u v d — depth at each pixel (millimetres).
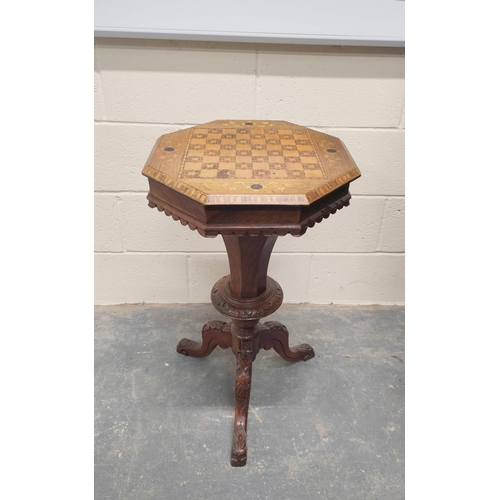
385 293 1754
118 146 1420
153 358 1488
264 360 1504
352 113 1411
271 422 1273
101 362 1464
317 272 1699
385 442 1222
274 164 937
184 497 1075
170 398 1343
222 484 1106
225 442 1215
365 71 1348
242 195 801
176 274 1674
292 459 1171
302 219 847
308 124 1433
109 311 1700
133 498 1068
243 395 1212
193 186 828
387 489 1103
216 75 1341
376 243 1637
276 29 1248
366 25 1259
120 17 1214
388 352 1542
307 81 1361
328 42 1270
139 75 1323
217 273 1675
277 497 1081
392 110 1404
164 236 1585
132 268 1652
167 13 1227
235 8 1234
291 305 1771
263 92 1374
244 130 1126
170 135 1077
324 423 1273
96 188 1482
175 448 1192
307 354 1474
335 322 1680
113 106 1360
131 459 1160
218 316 1692
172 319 1670
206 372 1443
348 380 1422
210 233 828
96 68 1303
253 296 1173
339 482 1117
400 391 1386
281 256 1655
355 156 1479
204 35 1239
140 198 1509
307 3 1244
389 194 1539
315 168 927
